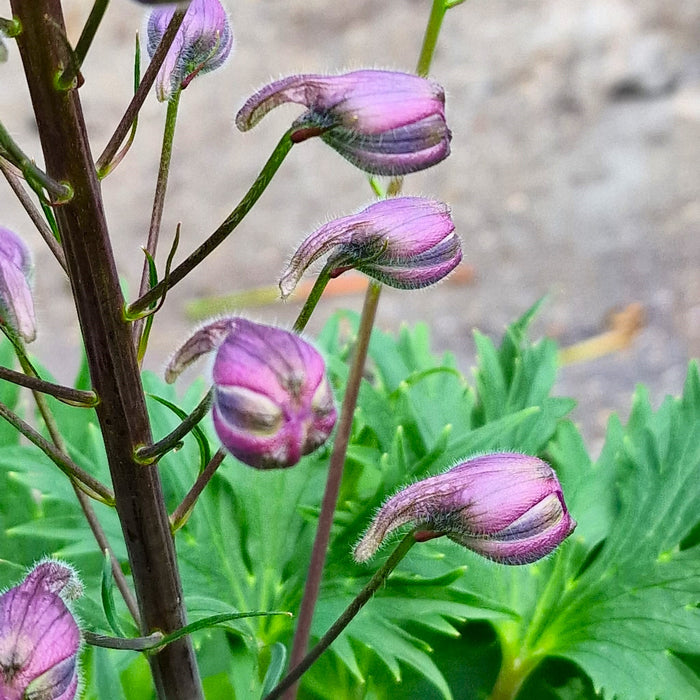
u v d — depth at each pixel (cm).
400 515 15
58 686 13
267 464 13
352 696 22
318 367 13
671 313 50
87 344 14
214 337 14
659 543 22
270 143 63
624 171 58
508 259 54
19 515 23
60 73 12
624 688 20
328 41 68
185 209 59
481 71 64
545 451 24
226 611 20
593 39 63
